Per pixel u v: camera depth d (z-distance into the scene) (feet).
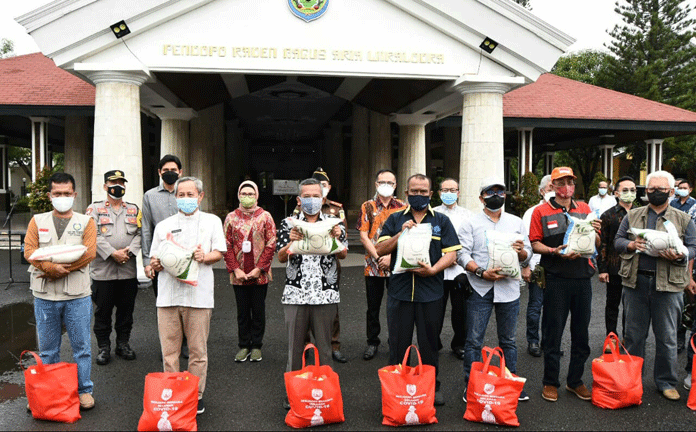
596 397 15.01
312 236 13.87
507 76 36.52
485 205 15.43
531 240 15.81
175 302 14.15
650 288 15.84
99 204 18.76
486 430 13.51
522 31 35.45
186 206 14.39
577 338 15.57
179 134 53.62
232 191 90.53
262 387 16.47
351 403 15.26
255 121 97.50
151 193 18.49
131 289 19.02
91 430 13.43
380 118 61.57
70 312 14.40
